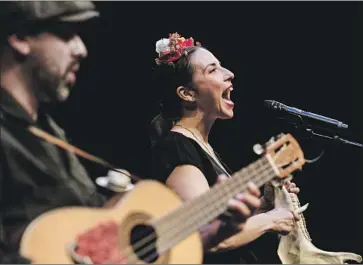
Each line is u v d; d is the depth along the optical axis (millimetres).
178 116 4234
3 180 3027
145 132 5699
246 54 6398
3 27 3105
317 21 6512
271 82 6473
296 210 4055
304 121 4543
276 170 2984
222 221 3299
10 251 2953
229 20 6250
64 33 3162
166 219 2826
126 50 5738
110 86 5688
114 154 5629
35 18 3084
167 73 4223
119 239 2768
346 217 6648
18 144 3094
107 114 5656
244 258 4094
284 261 4160
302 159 3039
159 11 5863
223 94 4215
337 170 6465
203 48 4258
